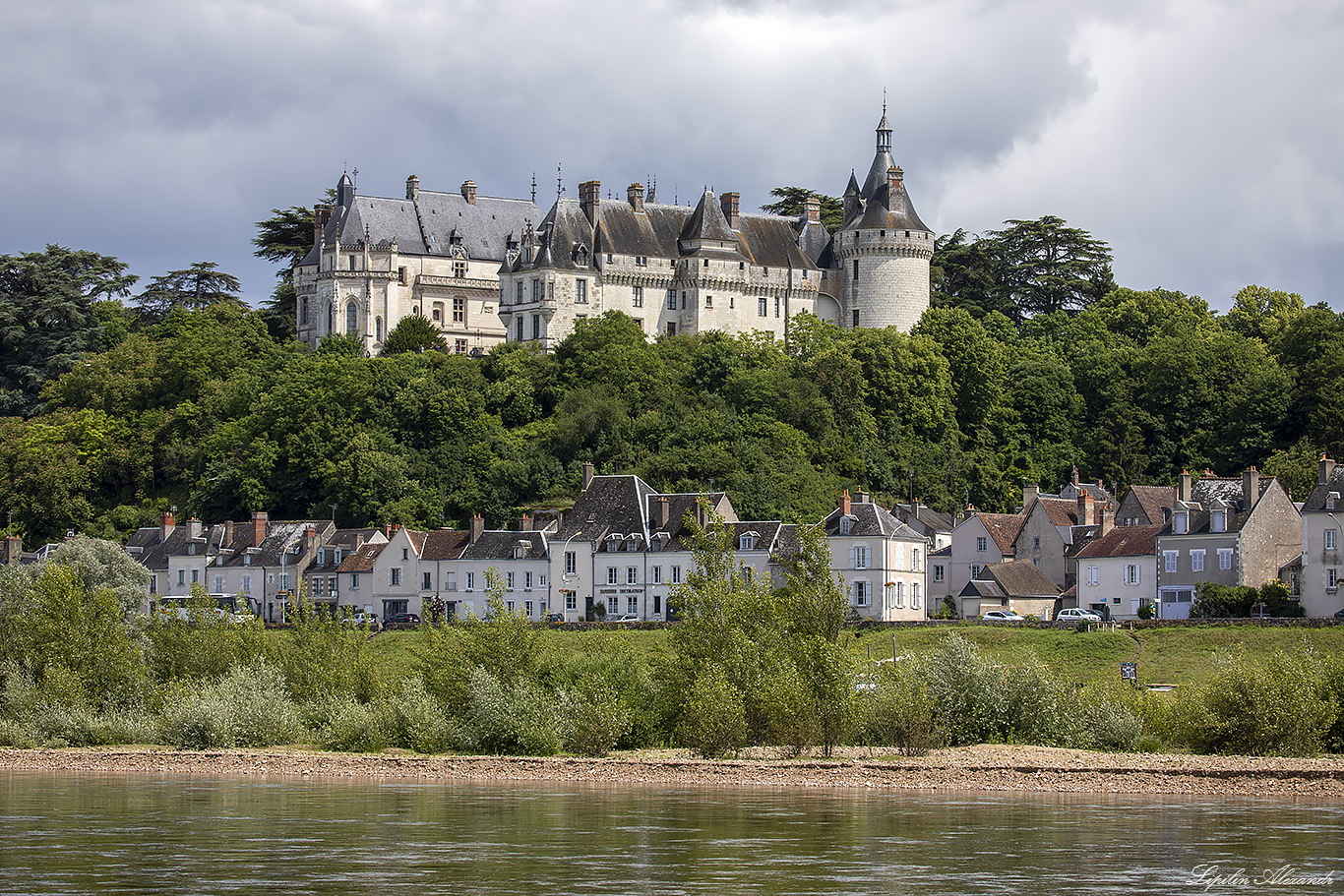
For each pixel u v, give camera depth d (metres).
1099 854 55.41
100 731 85.44
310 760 78.62
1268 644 107.56
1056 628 117.31
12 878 52.06
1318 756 75.62
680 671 81.56
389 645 129.50
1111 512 141.75
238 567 161.62
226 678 89.88
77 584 93.38
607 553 142.00
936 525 159.38
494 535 148.75
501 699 81.12
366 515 171.75
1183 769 71.56
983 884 51.12
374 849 56.50
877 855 55.38
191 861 54.56
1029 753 76.56
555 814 63.25
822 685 78.38
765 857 55.09
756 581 85.06
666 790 70.00
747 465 171.38
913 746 78.06
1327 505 119.81
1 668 91.38
